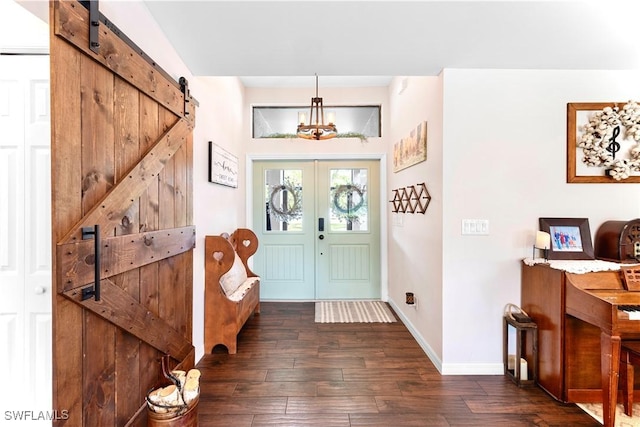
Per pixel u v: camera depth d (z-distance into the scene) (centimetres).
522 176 242
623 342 197
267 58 230
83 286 124
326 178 444
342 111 445
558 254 235
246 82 416
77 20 121
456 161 241
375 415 191
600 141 240
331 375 237
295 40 205
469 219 241
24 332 129
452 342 242
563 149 242
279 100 434
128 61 155
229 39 205
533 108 242
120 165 151
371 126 444
